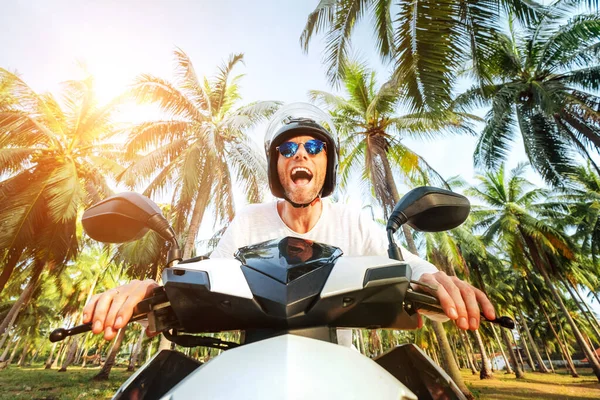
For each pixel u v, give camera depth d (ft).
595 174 67.51
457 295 2.73
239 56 45.85
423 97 22.36
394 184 40.60
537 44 43.04
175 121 41.63
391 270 2.48
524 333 140.97
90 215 3.25
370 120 44.50
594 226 63.00
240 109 44.39
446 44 20.04
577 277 79.87
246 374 1.61
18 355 160.97
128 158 41.39
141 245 43.47
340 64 28.37
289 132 4.75
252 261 2.69
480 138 49.49
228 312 2.37
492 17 19.88
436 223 3.68
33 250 44.04
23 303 48.75
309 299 2.30
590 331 121.08
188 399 1.54
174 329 3.11
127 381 2.44
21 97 41.93
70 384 55.93
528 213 68.74
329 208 5.60
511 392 53.42
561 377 89.25
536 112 44.47
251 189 44.83
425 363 2.84
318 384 1.55
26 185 43.83
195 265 2.64
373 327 2.73
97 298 2.62
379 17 26.86
